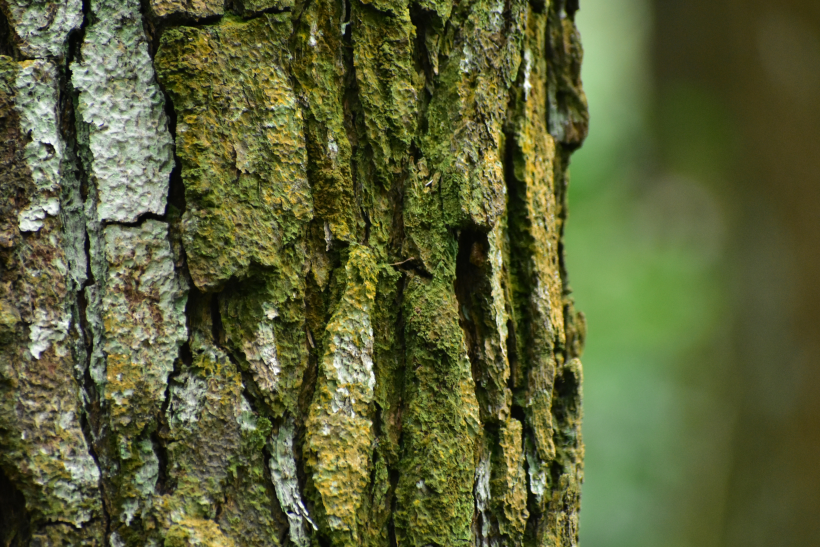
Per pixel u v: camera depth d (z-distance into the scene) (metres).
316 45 1.26
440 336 1.26
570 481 1.32
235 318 1.24
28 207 1.22
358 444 1.24
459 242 1.28
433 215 1.27
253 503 1.23
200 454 1.23
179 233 1.23
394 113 1.27
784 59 3.22
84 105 1.23
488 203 1.27
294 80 1.25
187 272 1.23
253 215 1.24
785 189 3.22
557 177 1.36
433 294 1.26
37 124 1.23
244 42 1.24
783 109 3.21
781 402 3.21
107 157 1.23
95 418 1.22
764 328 3.26
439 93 1.28
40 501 1.21
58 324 1.22
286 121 1.24
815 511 3.09
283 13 1.25
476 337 1.28
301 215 1.25
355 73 1.26
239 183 1.24
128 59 1.23
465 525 1.26
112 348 1.23
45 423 1.22
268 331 1.24
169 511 1.22
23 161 1.22
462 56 1.29
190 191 1.23
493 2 1.30
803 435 3.15
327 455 1.24
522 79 1.31
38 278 1.22
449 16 1.28
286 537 1.23
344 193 1.26
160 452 1.23
